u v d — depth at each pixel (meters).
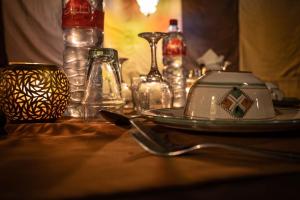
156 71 0.71
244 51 1.69
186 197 0.19
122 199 0.19
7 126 0.44
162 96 0.71
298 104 0.65
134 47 1.32
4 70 0.50
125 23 1.30
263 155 0.27
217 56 1.51
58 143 0.37
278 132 0.38
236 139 0.36
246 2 1.68
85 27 0.63
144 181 0.21
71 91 0.69
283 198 0.19
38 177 0.23
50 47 1.17
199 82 0.46
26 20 1.13
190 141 0.35
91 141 0.38
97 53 0.58
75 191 0.20
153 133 0.35
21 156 0.30
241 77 0.44
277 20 1.83
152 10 1.25
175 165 0.26
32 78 0.49
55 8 1.17
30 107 0.49
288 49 1.89
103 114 0.48
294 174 0.23
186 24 1.46
